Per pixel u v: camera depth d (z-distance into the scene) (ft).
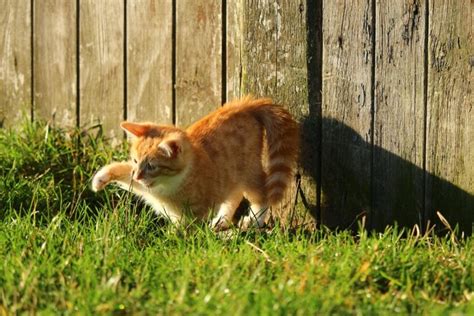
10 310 14.37
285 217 20.90
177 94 22.53
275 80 20.66
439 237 19.38
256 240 17.84
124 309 14.30
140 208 21.24
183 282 14.83
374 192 20.11
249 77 20.90
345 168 20.31
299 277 15.05
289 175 20.54
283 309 13.74
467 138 19.13
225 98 21.90
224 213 21.35
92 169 22.11
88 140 23.68
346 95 20.06
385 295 14.87
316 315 13.66
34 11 24.36
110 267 15.98
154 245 17.99
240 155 20.98
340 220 20.53
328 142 20.40
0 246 17.28
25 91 24.81
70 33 23.90
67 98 24.18
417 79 19.38
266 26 20.53
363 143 20.04
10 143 23.08
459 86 19.04
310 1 20.03
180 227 18.70
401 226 19.94
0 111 25.14
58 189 21.30
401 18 19.34
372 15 19.60
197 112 22.34
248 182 21.26
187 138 20.35
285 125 20.40
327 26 20.02
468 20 18.78
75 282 15.24
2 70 25.03
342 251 16.55
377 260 15.96
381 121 19.81
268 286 14.88
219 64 21.85
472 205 19.29
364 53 19.76
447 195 19.47
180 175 20.10
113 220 18.37
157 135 20.66
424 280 15.61
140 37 22.86
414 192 19.74
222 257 16.31
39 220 19.80
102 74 23.56
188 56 22.25
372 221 20.21
